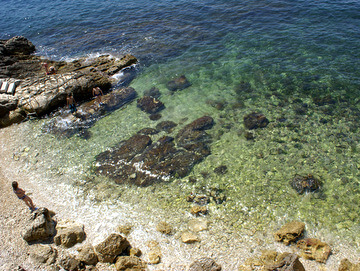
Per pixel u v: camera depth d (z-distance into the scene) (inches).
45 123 791.1
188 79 922.7
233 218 509.7
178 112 786.8
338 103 744.3
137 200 555.8
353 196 527.8
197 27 1226.6
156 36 1211.9
